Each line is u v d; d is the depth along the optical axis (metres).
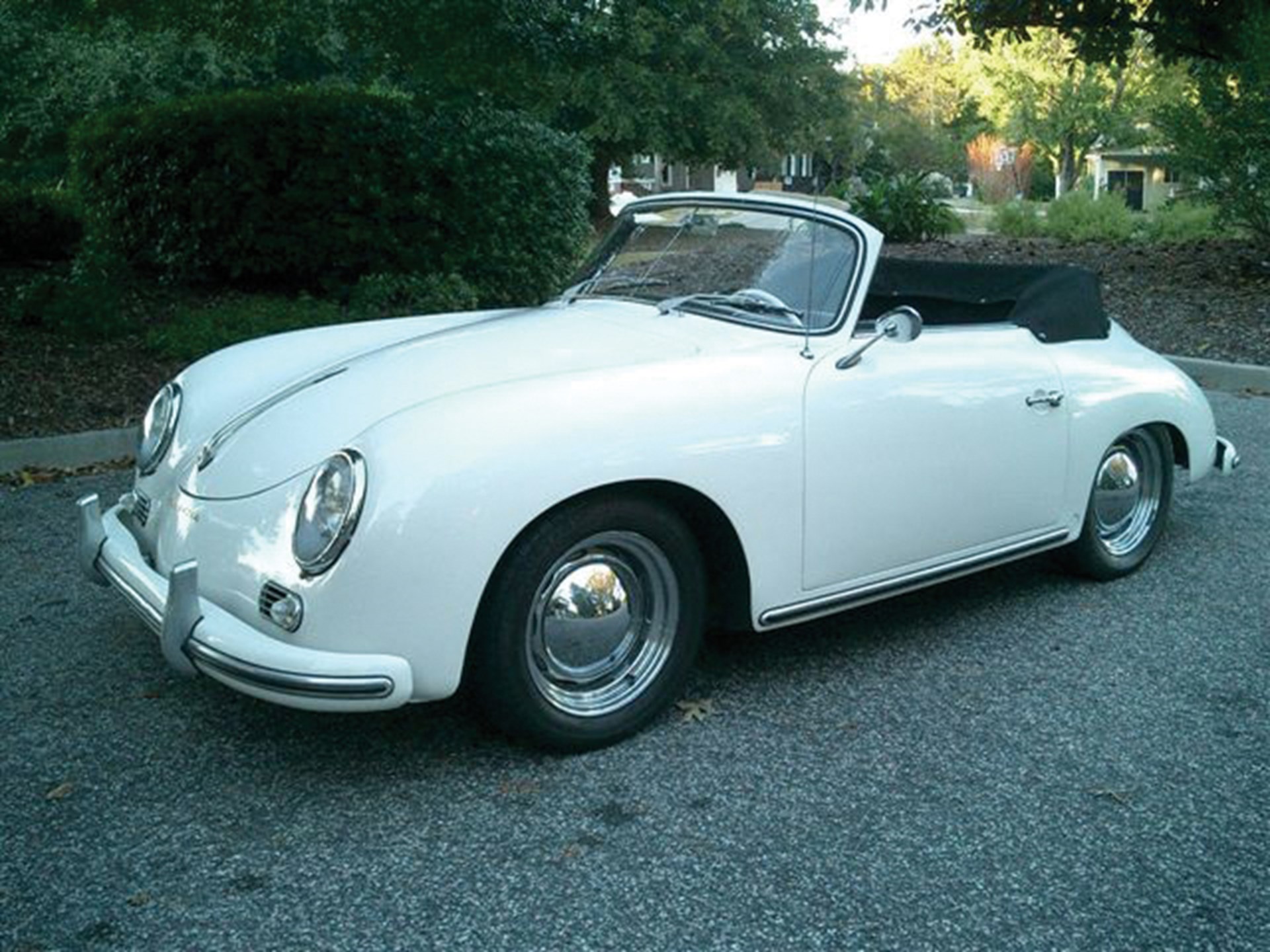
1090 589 4.79
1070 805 3.14
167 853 2.89
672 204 4.46
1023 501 4.30
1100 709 3.71
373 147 10.91
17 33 21.08
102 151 11.63
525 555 3.12
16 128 22.78
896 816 3.08
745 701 3.75
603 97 27.55
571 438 3.15
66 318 9.05
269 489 3.16
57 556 5.12
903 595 4.70
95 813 3.07
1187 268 13.26
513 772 3.29
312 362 3.91
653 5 13.77
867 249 3.86
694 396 3.40
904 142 47.00
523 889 2.76
